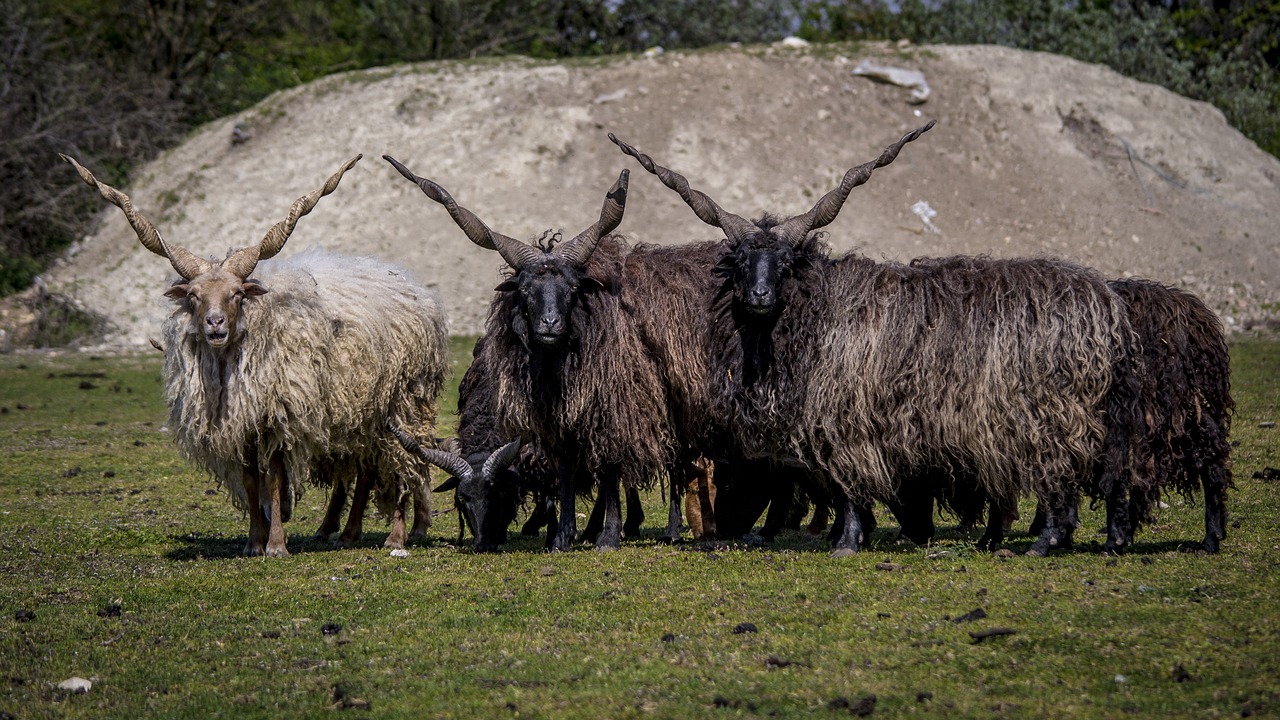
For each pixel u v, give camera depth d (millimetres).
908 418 25375
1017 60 113562
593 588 23594
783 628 20219
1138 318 24516
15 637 20984
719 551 27406
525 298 26750
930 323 25328
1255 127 125188
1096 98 111250
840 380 25547
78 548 29641
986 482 25219
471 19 141000
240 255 27188
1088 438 24531
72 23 127188
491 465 28609
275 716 17016
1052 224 96375
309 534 32812
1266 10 143375
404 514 30484
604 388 27422
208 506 36375
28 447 47406
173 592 24219
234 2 133750
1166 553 24688
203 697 17828
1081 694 16594
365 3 150250
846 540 26344
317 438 27969
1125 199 101062
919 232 93312
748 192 96062
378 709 17125
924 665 18031
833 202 27203
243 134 106438
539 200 95500
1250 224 100438
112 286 93125
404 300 31078
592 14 148375
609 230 27422
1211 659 17531
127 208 27062
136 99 115625
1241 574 22250
